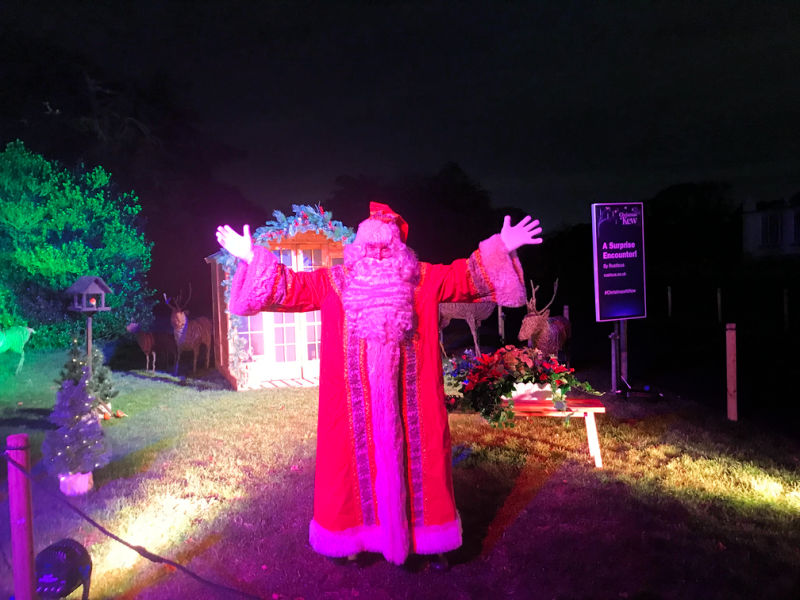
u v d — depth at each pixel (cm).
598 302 807
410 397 350
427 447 352
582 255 2238
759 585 348
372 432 353
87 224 1511
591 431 543
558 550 391
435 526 353
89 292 739
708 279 2084
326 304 359
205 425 715
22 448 295
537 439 622
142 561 386
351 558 376
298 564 379
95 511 461
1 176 1388
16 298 1458
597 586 351
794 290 1800
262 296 342
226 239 347
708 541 398
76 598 343
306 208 973
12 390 952
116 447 627
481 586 354
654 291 2047
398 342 342
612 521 430
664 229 2641
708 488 488
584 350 1295
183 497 490
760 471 524
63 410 501
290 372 1048
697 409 747
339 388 354
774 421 700
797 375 970
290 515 449
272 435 666
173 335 1127
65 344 1495
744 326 1551
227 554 391
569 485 498
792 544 394
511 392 550
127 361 1300
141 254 1617
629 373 1006
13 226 1434
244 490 503
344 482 355
